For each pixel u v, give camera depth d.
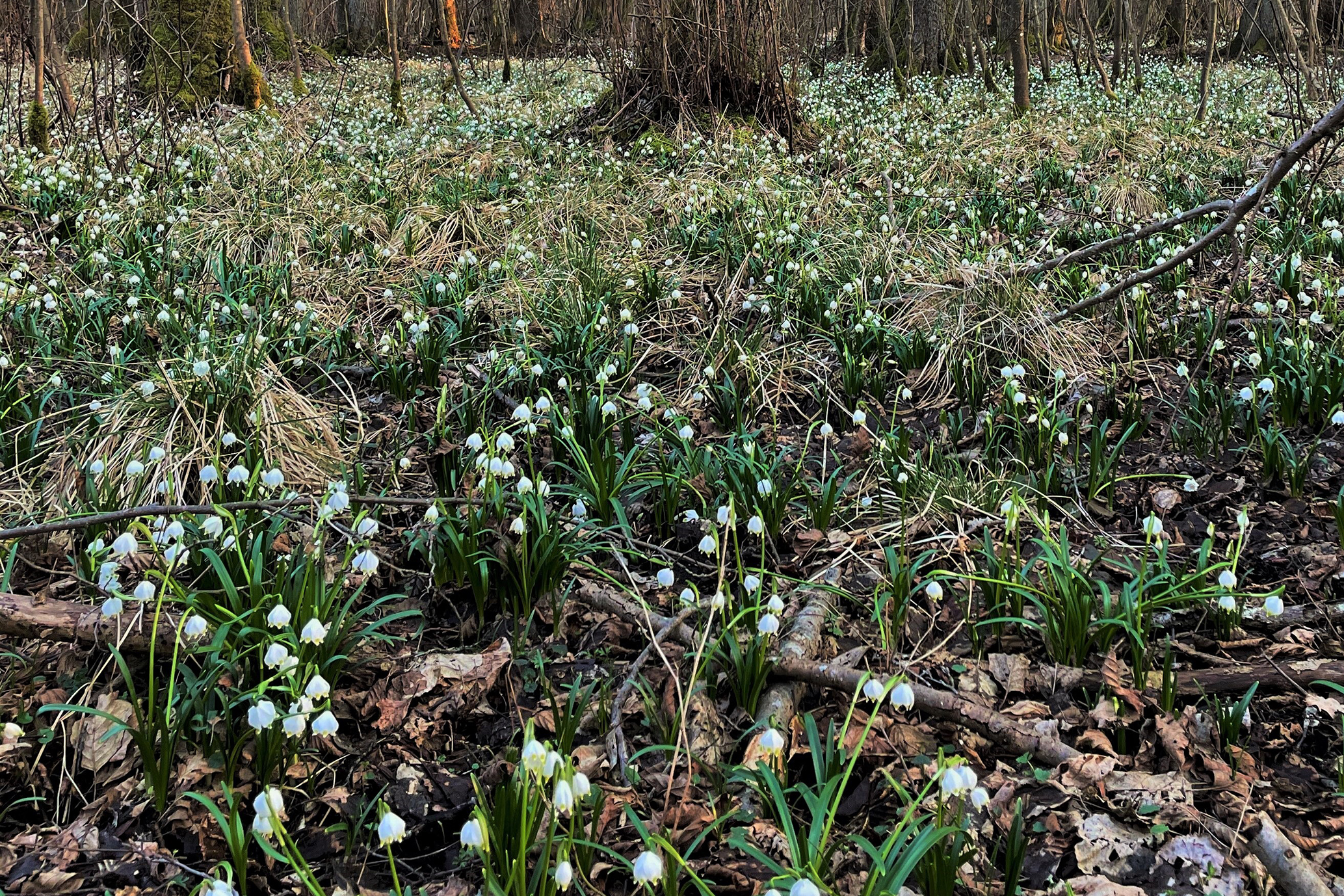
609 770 2.78
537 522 3.52
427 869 2.54
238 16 13.74
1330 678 3.00
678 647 3.29
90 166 10.00
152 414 4.46
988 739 2.90
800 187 9.48
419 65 23.94
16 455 4.45
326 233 7.89
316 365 5.70
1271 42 9.46
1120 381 5.69
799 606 3.57
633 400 5.25
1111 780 2.68
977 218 8.31
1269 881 2.37
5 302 6.06
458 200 8.46
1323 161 7.23
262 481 3.95
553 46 14.57
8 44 10.57
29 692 3.06
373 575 3.72
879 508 4.27
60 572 3.69
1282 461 4.34
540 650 3.35
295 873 2.50
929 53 19.58
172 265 7.17
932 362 5.79
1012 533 4.00
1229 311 6.27
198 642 3.06
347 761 2.88
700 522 4.12
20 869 2.50
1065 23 17.69
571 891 2.33
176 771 2.71
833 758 2.60
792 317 6.42
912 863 2.07
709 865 2.44
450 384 5.61
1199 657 3.22
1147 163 10.49
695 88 12.11
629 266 7.16
